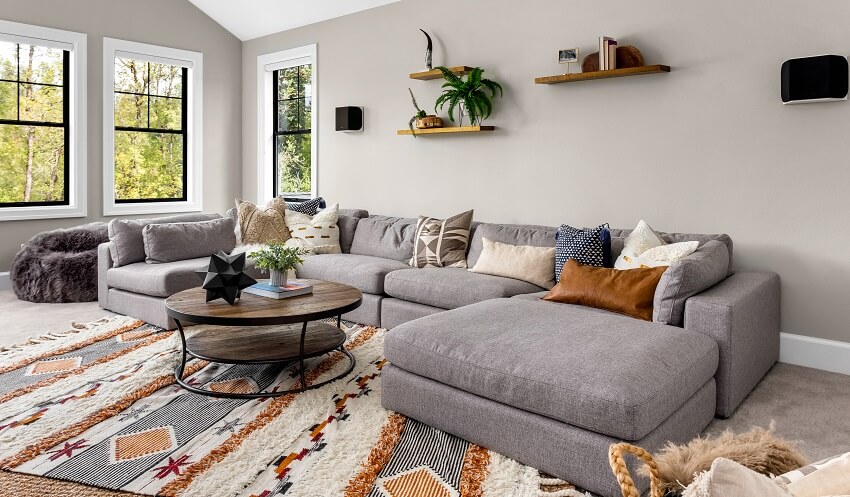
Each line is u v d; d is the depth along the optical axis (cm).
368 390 296
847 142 331
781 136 352
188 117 659
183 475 213
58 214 567
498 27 471
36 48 553
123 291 446
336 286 363
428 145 528
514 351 232
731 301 267
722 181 375
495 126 480
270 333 348
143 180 638
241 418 263
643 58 400
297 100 655
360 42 572
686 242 325
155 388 296
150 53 614
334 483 210
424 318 276
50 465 220
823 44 336
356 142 587
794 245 352
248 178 697
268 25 643
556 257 376
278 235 504
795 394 302
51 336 389
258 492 204
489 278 385
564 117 441
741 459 114
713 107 375
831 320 343
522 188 469
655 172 402
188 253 462
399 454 231
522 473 216
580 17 427
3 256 541
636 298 302
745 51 361
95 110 583
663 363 221
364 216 533
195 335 344
